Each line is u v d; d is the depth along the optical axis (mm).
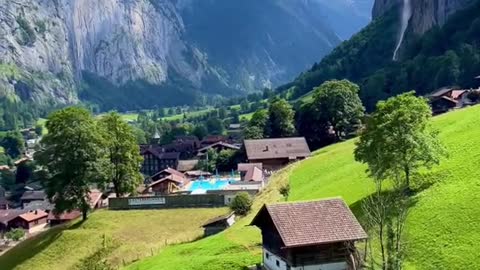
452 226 56812
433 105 167750
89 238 92312
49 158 102688
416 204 63812
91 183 101562
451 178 67125
